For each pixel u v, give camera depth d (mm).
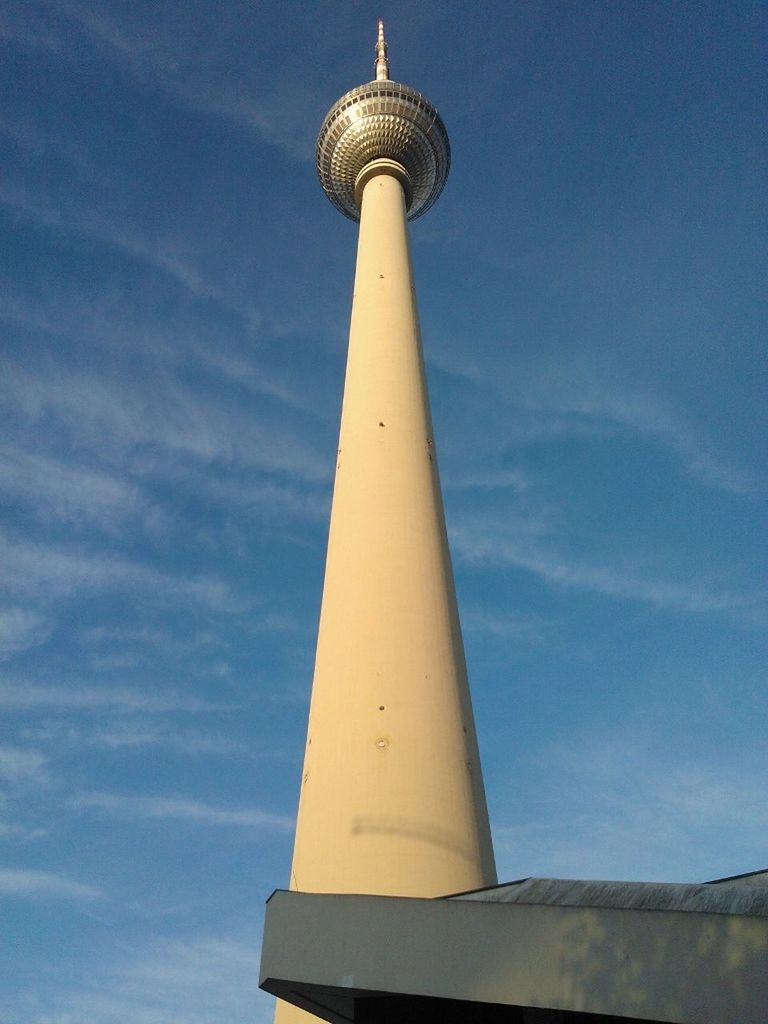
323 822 18938
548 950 10398
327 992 12375
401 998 13172
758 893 10062
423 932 11250
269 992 12656
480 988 10602
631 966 9789
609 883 11445
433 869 18047
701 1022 9180
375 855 18094
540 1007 10242
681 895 10688
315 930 11969
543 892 11867
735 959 9227
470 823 19141
